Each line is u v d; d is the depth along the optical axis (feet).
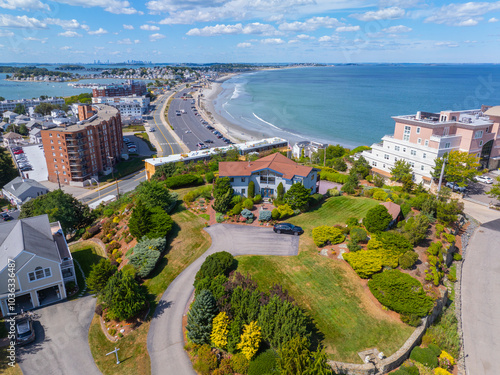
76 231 209.67
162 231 152.76
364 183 226.17
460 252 153.48
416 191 194.29
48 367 99.71
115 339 109.09
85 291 137.80
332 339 98.48
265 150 370.53
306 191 173.17
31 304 128.67
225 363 92.89
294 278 123.65
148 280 133.80
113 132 416.26
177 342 104.99
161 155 444.96
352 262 123.34
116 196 309.83
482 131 228.02
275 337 88.79
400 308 104.32
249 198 184.65
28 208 219.00
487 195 213.05
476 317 117.50
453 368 95.61
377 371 88.28
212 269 123.03
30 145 516.32
